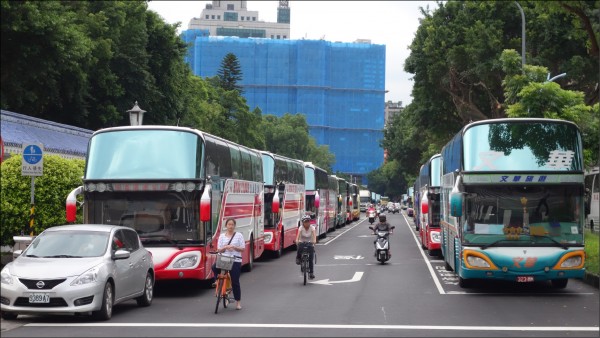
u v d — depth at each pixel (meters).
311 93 189.62
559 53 42.72
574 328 13.12
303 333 12.41
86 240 14.77
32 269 13.63
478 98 46.94
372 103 196.38
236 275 15.55
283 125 146.38
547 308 15.91
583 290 19.48
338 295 18.20
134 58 48.28
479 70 42.19
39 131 33.03
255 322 13.73
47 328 12.98
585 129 27.00
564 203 18.22
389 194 189.25
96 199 18.59
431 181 31.75
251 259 25.67
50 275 13.46
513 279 18.11
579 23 28.64
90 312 14.20
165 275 18.17
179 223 18.53
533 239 18.16
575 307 16.11
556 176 18.19
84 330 12.73
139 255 15.94
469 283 19.95
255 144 86.06
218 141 21.02
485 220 18.28
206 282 20.38
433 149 64.81
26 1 33.75
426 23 47.69
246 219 24.94
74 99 44.19
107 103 47.28
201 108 68.38
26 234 23.62
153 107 52.16
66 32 36.22
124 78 48.47
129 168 18.64
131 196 18.58
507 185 18.30
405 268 26.05
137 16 49.00
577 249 18.05
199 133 19.14
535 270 17.98
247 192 25.16
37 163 18.19
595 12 24.92
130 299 15.77
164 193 18.56
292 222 36.09
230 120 82.19
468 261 18.23
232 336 12.07
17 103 38.31
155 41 51.66
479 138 18.52
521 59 34.91
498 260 18.05
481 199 18.36
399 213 125.69
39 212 23.38
